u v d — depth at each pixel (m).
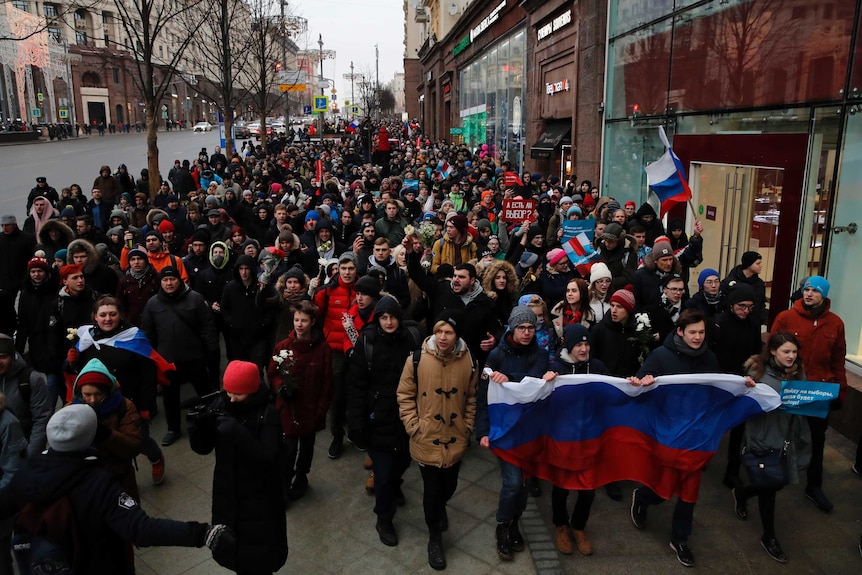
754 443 4.71
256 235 11.47
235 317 6.93
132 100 79.88
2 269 9.19
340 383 6.23
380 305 4.82
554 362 4.87
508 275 6.46
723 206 10.23
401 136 53.47
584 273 7.52
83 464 3.22
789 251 8.11
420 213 13.20
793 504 5.49
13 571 4.21
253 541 3.75
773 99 8.66
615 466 4.88
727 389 4.70
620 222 9.36
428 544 4.88
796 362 4.74
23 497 3.14
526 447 4.72
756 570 4.66
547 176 21.61
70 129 60.72
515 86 25.23
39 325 6.42
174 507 5.49
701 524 5.21
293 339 5.46
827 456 6.26
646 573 4.63
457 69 40.75
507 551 4.77
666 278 6.50
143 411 5.45
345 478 5.97
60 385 6.54
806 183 7.90
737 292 5.51
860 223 7.17
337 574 4.63
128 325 5.52
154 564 4.74
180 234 11.87
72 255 7.60
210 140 57.03
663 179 8.54
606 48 15.14
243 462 3.71
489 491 5.77
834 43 7.46
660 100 12.28
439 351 4.62
